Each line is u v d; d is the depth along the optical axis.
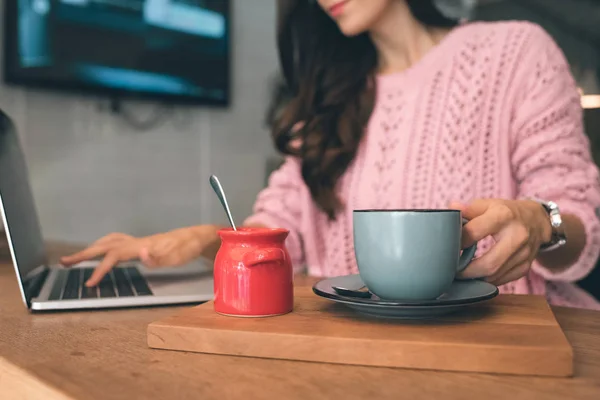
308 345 0.45
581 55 2.40
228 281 0.53
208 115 2.66
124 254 0.79
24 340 0.53
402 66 1.23
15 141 0.83
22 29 2.05
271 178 1.32
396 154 1.17
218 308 0.54
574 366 0.43
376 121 1.19
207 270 0.91
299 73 1.28
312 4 1.23
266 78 2.84
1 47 2.04
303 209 1.23
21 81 2.06
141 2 2.36
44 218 2.17
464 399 0.36
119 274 0.88
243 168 2.78
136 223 2.43
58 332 0.56
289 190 1.26
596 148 1.75
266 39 2.84
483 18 2.75
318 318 0.52
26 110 2.12
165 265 0.81
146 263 0.80
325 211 1.19
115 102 2.33
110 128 2.35
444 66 1.16
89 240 2.29
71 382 0.40
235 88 2.74
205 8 2.56
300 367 0.43
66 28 2.16
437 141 1.14
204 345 0.48
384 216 0.51
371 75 1.22
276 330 0.47
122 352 0.48
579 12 2.40
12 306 0.71
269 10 2.85
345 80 1.20
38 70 2.10
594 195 0.89
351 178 1.20
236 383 0.39
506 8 2.65
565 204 0.87
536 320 0.50
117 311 0.67
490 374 0.41
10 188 0.70
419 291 0.52
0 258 1.22
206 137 2.65
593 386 0.38
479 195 1.10
